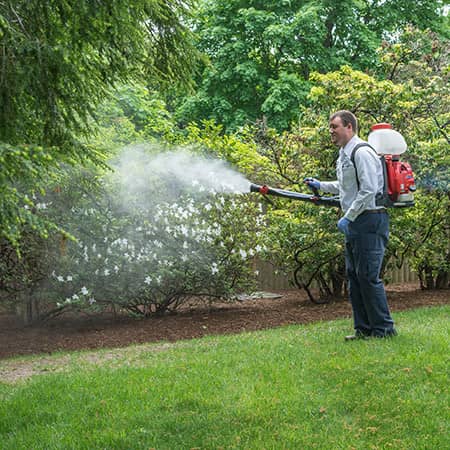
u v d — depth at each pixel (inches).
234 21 679.1
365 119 332.8
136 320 333.1
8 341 296.2
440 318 263.4
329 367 183.3
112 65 182.9
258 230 349.4
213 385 174.7
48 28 166.1
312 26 645.9
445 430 137.7
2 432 152.3
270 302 385.7
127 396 169.3
